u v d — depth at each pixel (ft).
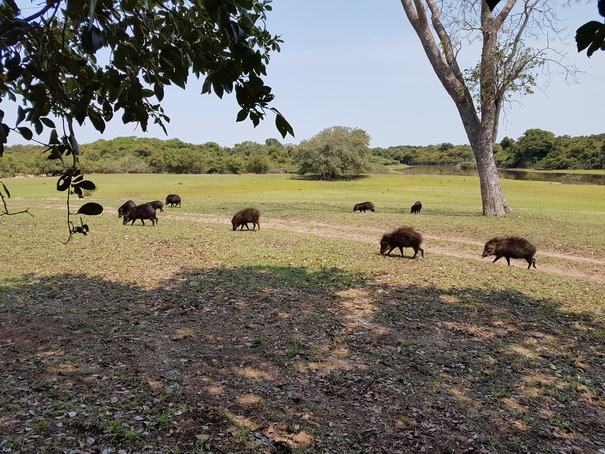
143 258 45.21
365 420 13.98
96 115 8.46
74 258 44.83
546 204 128.88
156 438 12.09
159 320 24.20
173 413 13.61
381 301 29.66
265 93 7.84
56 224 74.08
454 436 13.25
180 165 355.77
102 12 7.22
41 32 8.05
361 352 20.30
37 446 11.23
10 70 7.57
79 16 7.35
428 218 86.22
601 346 22.21
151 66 8.11
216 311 26.25
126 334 21.48
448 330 24.06
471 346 21.70
